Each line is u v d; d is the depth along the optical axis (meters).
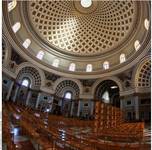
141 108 31.16
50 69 36.78
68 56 38.53
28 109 30.84
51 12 37.50
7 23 28.94
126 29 35.88
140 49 30.64
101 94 39.22
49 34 38.53
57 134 10.07
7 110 18.61
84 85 37.97
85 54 38.66
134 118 31.16
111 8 36.62
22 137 10.08
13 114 16.95
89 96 37.09
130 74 33.75
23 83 34.88
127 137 11.74
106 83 37.66
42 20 37.16
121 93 34.16
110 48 37.09
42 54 36.97
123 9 35.09
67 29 40.03
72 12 38.44
